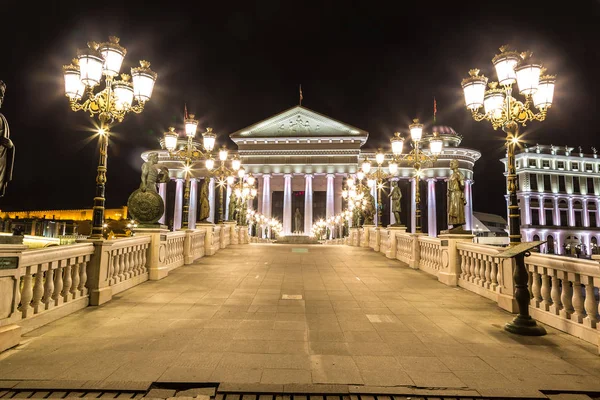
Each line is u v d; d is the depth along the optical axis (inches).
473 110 382.0
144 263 461.7
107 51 345.4
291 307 336.5
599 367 204.4
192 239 649.6
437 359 214.2
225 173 919.7
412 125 631.2
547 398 171.5
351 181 1328.7
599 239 3548.2
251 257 708.0
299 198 3289.9
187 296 376.2
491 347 235.1
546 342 245.3
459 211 465.4
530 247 263.6
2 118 227.1
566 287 271.1
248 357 213.6
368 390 175.6
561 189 3553.2
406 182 3341.5
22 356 210.4
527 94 333.1
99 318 290.8
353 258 711.1
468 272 431.5
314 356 216.7
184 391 175.9
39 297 266.7
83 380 181.0
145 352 219.0
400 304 352.5
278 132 3053.6
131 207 470.9
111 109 353.7
